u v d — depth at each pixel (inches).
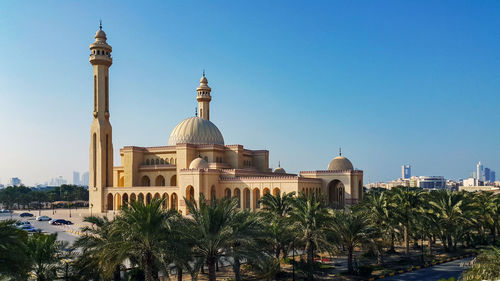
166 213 1480.1
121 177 5654.5
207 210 1503.4
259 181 4298.7
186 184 4409.5
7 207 7519.7
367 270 2135.8
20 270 1300.4
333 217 2154.3
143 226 1393.9
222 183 4522.6
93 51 4950.8
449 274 2234.3
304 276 2054.6
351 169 4753.9
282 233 2031.3
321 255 2684.5
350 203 4441.4
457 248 3043.8
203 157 5024.6
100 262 1487.5
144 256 1467.8
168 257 1439.5
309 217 2036.2
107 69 5064.0
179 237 1472.7
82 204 7785.4
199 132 5324.8
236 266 1717.5
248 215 1727.4
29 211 6560.0
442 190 3100.4
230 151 5172.2
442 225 2815.0
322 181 4621.1
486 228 3484.3
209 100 5767.7
